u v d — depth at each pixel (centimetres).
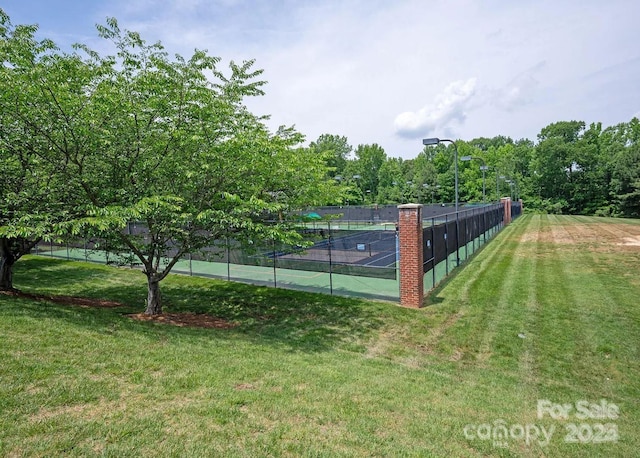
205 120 847
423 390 619
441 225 1507
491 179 6919
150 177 898
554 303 1138
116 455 354
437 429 480
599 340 855
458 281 1462
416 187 6894
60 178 896
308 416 476
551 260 1856
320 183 1184
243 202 823
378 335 930
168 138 845
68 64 730
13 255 1120
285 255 1805
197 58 820
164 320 966
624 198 5081
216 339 815
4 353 554
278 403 503
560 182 6762
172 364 606
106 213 717
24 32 724
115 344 668
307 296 1272
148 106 812
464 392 626
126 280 1560
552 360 772
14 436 368
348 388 591
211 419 439
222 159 839
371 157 8400
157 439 387
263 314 1100
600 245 2306
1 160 877
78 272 1697
